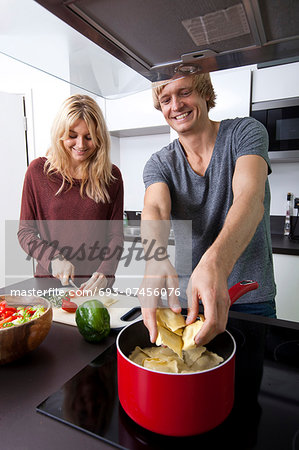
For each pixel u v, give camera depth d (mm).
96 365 565
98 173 1305
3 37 444
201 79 826
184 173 934
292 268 1666
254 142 794
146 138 2453
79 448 394
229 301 452
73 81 596
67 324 750
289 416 447
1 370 563
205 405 388
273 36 455
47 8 372
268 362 586
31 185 1335
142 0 369
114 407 461
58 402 470
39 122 2264
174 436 395
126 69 558
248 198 646
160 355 496
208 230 950
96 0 363
